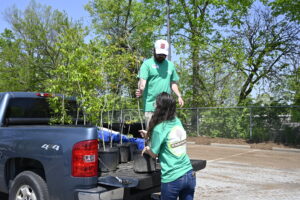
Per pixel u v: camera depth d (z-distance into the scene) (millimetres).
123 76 5941
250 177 7805
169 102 3422
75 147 3637
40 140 3963
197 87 17469
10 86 23719
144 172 3939
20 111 4984
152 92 4441
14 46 23828
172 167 3285
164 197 3342
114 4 20250
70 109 5664
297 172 8430
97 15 20641
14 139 4273
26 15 23156
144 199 4895
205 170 8727
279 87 16234
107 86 5617
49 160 3812
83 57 5387
